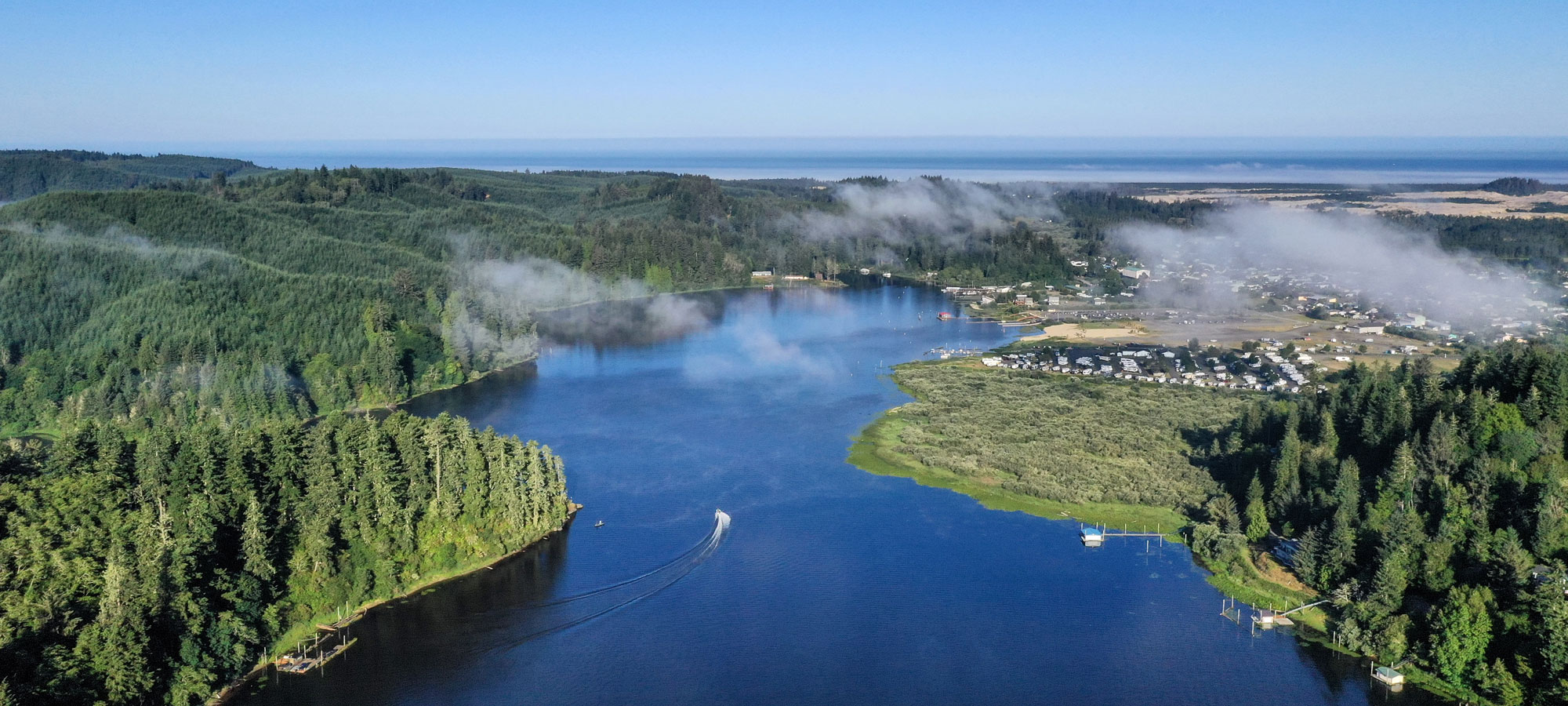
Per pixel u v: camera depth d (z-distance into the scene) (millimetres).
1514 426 199250
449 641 176000
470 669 167625
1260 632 178375
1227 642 175625
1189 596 191875
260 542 176375
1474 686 157375
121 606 151625
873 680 164500
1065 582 197250
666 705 158000
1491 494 186125
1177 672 166500
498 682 164125
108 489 188250
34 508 177500
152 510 182250
